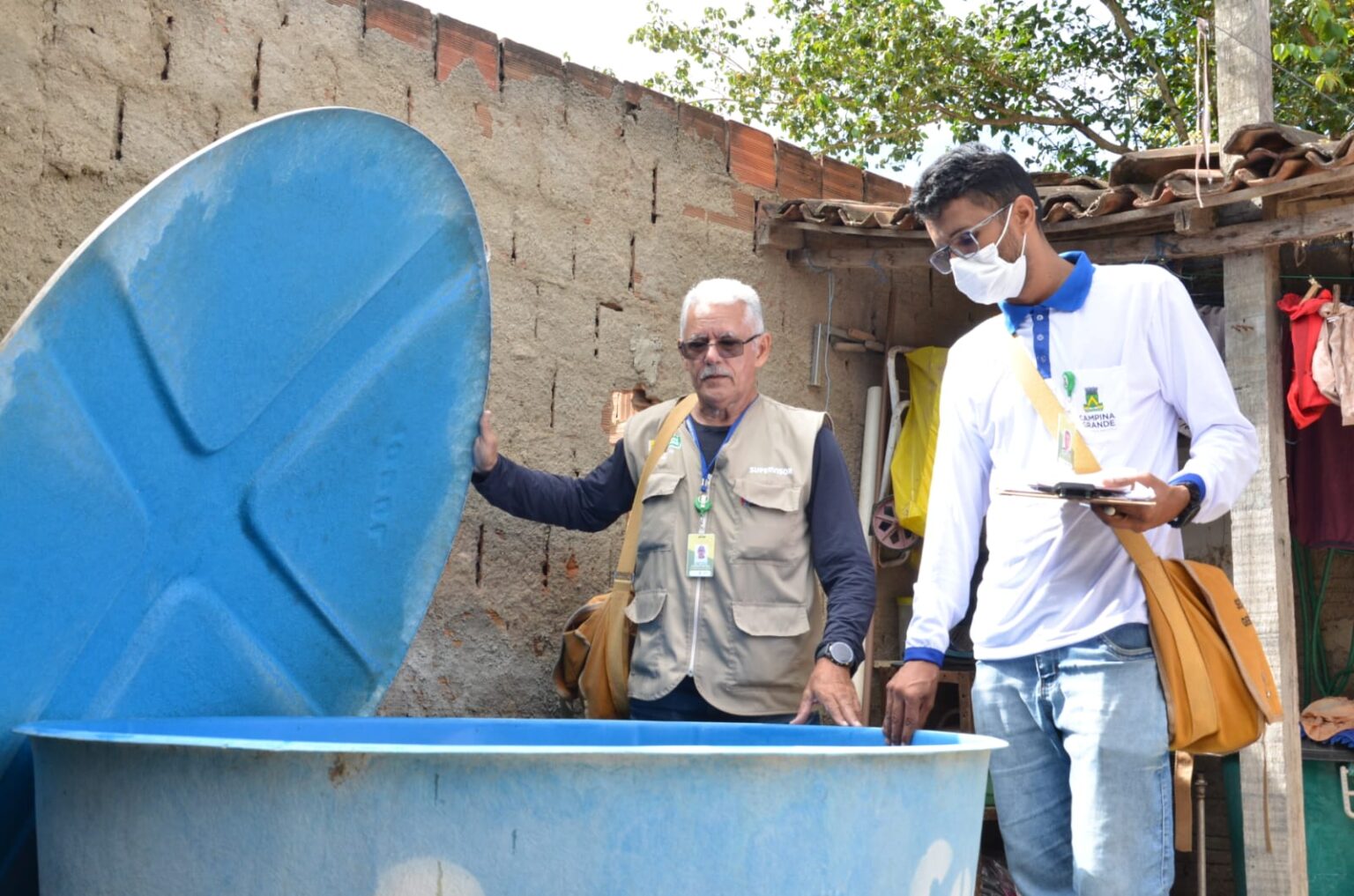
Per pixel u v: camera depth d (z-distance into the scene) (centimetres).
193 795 150
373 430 246
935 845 166
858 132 1284
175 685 217
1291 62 976
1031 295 261
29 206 321
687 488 333
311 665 244
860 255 504
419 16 404
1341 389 448
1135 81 1257
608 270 449
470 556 398
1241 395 455
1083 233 486
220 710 227
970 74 1283
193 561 217
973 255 253
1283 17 979
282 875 144
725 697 318
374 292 235
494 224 416
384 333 242
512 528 410
